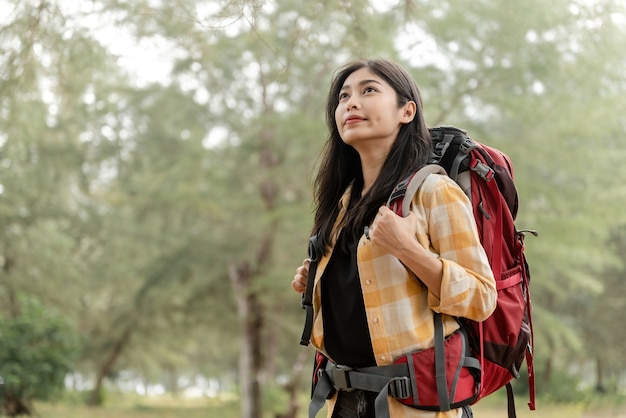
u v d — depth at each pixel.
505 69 12.25
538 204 14.27
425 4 9.43
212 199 15.40
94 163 16.03
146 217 17.12
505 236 1.96
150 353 24.39
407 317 1.82
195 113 16.14
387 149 1.99
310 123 12.84
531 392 2.05
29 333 13.98
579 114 12.89
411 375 1.79
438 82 12.69
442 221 1.83
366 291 1.86
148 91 15.48
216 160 15.52
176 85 15.34
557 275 19.75
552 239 13.48
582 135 13.30
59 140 14.14
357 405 1.92
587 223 13.26
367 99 1.96
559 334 16.12
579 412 18.97
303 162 14.52
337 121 2.03
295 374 16.20
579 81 12.73
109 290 21.80
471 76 12.55
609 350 26.92
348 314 1.94
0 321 13.98
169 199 15.02
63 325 14.57
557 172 14.35
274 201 15.71
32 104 6.10
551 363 23.89
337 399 1.99
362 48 4.65
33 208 18.56
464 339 1.86
